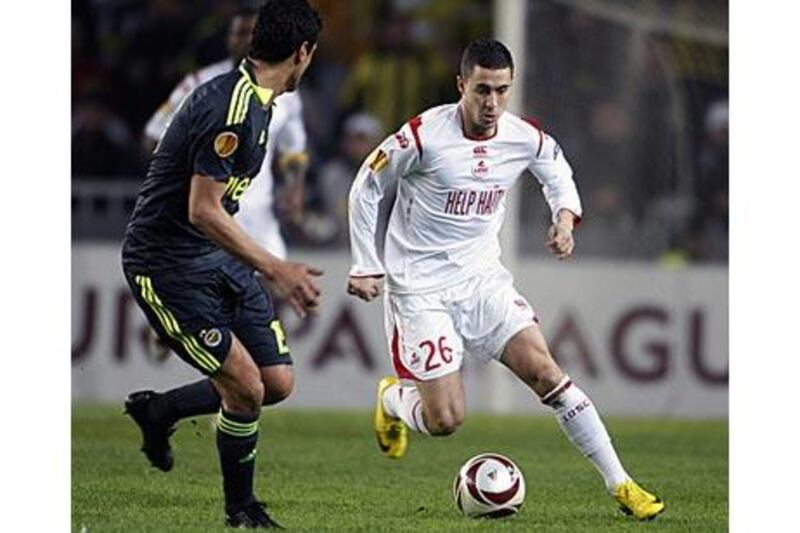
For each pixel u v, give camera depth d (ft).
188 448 117.08
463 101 90.99
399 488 100.17
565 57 189.16
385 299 96.48
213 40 205.26
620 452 124.98
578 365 169.89
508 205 167.63
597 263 171.42
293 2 79.46
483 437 132.57
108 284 163.22
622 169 191.52
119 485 98.22
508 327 91.50
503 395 166.30
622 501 89.45
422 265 93.56
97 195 179.22
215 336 81.10
